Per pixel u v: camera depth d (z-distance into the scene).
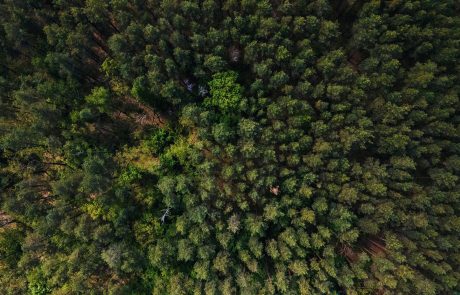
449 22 42.69
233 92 43.03
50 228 40.25
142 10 42.97
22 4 42.06
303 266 41.12
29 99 40.03
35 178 43.47
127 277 43.03
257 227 41.00
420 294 41.19
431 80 43.16
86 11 41.28
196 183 43.53
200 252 40.59
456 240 42.19
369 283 42.22
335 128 43.31
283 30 42.31
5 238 43.81
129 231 42.56
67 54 41.31
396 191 43.81
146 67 43.00
